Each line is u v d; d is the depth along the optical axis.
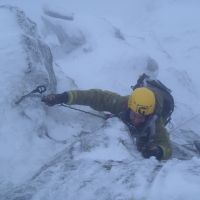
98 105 4.01
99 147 3.24
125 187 2.55
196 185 2.35
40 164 3.50
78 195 2.62
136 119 3.62
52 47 8.89
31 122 3.77
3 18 4.71
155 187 2.43
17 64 4.05
